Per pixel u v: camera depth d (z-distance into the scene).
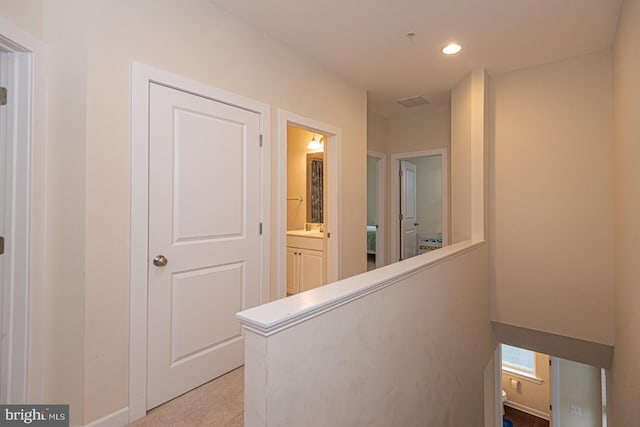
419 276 1.93
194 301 1.97
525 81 3.13
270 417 1.00
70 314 1.52
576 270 2.91
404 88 3.61
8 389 1.43
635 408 1.87
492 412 3.69
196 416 1.71
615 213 2.61
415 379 1.89
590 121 2.83
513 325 3.25
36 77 1.46
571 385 5.20
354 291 1.36
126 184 1.65
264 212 2.41
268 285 2.44
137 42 1.70
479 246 2.98
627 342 2.10
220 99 2.10
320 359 1.20
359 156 3.51
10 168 1.44
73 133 1.52
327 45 2.64
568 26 2.38
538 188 3.08
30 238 1.46
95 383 1.54
